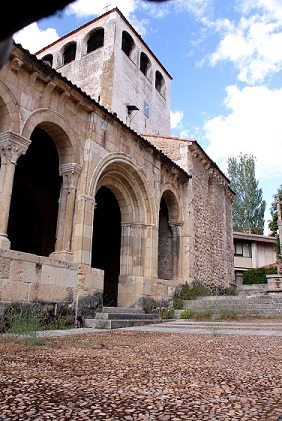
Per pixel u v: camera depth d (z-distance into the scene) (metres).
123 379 3.37
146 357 4.73
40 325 7.81
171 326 9.93
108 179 12.06
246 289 21.28
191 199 16.58
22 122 8.17
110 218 16.80
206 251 17.97
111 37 21.59
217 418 2.23
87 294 9.45
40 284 8.07
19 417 2.22
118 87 20.98
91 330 8.32
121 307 11.59
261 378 3.46
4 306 7.13
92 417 2.25
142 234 12.85
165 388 3.04
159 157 13.89
